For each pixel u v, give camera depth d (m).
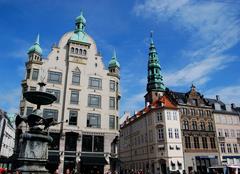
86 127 40.88
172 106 53.84
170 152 49.62
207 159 52.22
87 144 40.34
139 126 61.75
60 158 37.38
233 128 58.25
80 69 43.78
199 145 52.88
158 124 52.75
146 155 56.03
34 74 40.88
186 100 56.12
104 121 42.44
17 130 36.47
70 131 39.28
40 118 17.77
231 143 56.41
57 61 43.12
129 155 66.62
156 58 77.56
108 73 45.78
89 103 42.59
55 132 38.91
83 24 48.56
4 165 38.84
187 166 49.75
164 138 50.91
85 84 43.38
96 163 38.41
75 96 42.00
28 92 17.39
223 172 36.81
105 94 44.25
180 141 51.22
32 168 16.41
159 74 75.06
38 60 42.44
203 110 56.53
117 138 42.84
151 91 72.00
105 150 40.72
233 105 64.06
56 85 41.56
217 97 65.38
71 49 44.28
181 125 52.78
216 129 56.16
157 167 50.66
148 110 56.44
